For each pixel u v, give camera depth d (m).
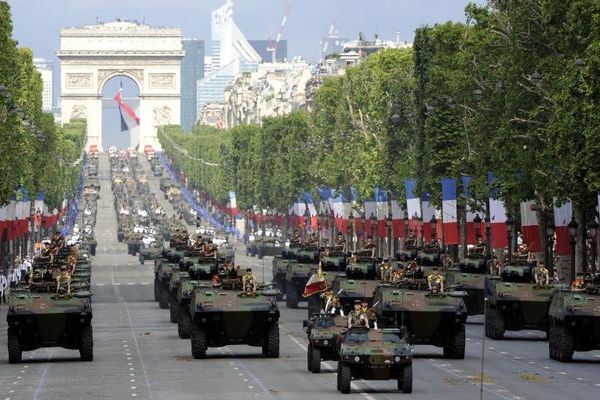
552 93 192.88
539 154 197.50
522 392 106.31
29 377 121.94
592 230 182.12
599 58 172.88
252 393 107.00
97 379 119.25
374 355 105.50
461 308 132.25
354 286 165.75
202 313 134.62
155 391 109.50
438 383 112.38
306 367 126.31
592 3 182.88
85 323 135.50
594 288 131.25
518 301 151.62
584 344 129.00
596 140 173.88
